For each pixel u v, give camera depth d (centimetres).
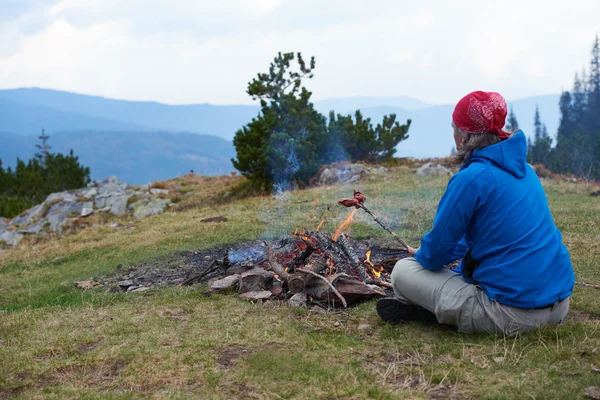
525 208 330
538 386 282
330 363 334
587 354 316
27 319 486
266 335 386
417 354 336
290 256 578
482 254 339
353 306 466
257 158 1616
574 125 8988
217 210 1278
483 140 340
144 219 1344
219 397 295
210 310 462
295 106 1675
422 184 1338
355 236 778
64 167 3030
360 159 1934
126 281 647
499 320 340
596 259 571
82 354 376
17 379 341
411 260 378
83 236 1209
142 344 382
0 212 2430
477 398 279
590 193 1136
